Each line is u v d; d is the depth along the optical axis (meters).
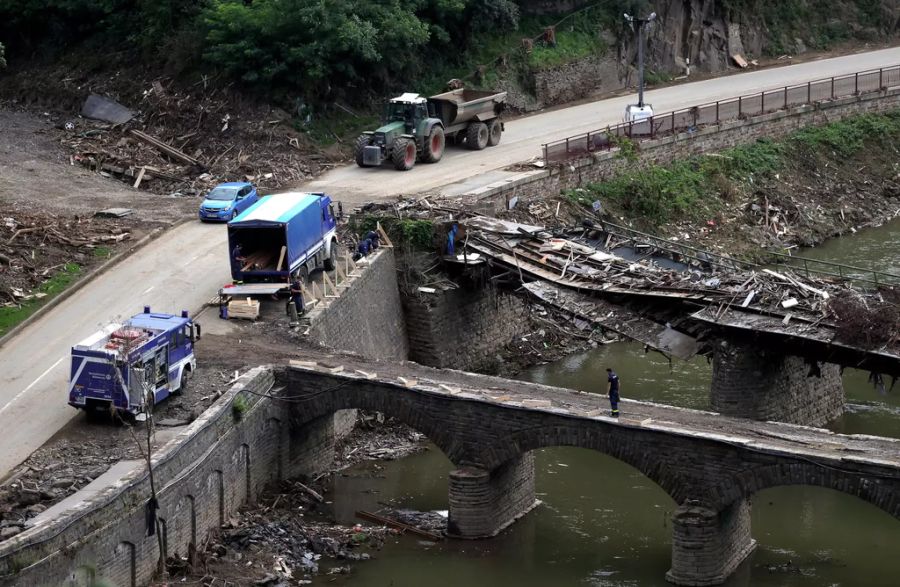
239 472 42.84
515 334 62.84
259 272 51.25
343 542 42.09
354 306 54.09
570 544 42.53
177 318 43.72
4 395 44.12
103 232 59.31
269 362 46.06
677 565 39.56
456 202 62.66
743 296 49.84
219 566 39.00
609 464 49.16
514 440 41.94
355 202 64.12
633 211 71.88
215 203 62.00
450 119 72.56
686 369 58.69
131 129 77.25
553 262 55.50
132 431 37.75
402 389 43.59
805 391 51.69
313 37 75.94
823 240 75.69
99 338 41.41
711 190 76.00
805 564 41.12
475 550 42.06
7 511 35.59
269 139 73.94
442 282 58.78
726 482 38.84
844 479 36.91
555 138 76.12
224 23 76.62
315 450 47.50
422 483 47.38
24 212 60.62
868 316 46.12
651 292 51.03
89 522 34.41
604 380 57.66
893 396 55.75
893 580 39.84
